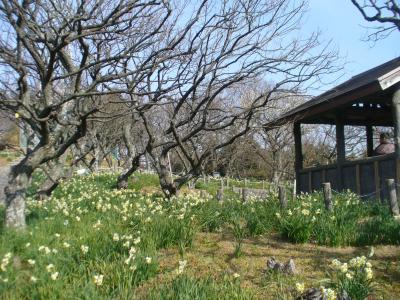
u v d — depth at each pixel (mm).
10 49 8414
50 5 9016
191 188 20875
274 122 15297
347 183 13422
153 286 5031
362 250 6723
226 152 15555
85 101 9047
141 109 9250
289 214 7828
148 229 7125
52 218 8328
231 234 8055
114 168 28641
